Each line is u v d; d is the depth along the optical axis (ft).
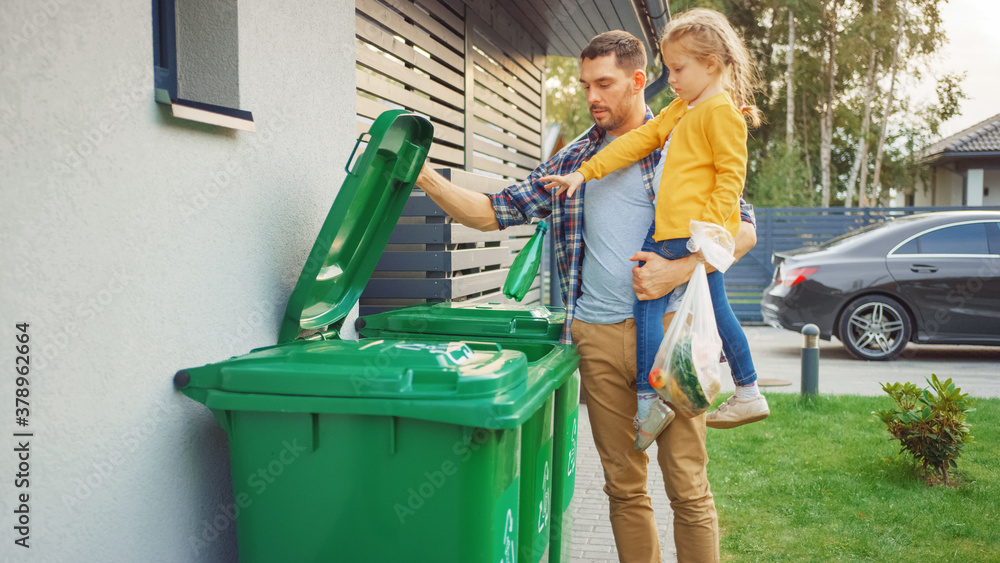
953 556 10.93
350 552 5.87
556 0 20.21
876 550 11.17
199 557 6.49
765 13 92.27
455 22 17.34
